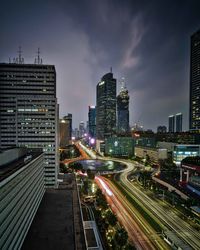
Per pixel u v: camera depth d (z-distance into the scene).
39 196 127.12
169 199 174.88
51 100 183.50
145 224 130.62
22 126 183.88
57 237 93.50
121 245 100.19
